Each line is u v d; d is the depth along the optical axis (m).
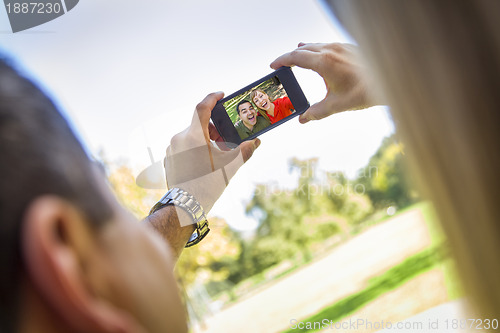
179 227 1.24
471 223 0.34
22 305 0.43
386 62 0.38
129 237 0.48
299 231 20.92
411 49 0.36
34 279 0.39
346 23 0.41
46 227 0.40
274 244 20.78
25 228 0.40
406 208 19.17
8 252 0.42
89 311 0.39
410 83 0.36
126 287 0.45
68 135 0.48
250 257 20.17
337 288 11.65
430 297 7.09
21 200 0.42
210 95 1.66
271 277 19.61
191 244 1.30
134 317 0.45
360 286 10.70
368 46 0.39
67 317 0.39
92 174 0.48
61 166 0.44
